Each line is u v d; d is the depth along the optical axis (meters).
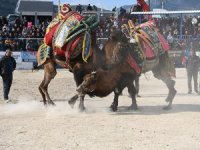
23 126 10.94
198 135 9.73
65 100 16.55
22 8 37.56
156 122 11.29
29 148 8.73
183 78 25.78
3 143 9.19
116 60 12.61
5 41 32.97
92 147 8.76
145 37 13.45
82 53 12.67
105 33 30.91
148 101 15.82
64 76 27.00
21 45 33.16
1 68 16.55
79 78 12.94
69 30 12.87
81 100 12.99
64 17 13.26
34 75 28.08
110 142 9.15
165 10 35.12
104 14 35.28
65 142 9.19
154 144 8.95
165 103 15.21
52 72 14.20
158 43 13.68
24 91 19.59
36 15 37.41
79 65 12.88
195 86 18.75
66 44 12.88
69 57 12.88
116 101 13.20
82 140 9.34
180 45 32.84
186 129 10.37
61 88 20.64
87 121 11.52
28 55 32.91
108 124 11.08
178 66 32.94
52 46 13.56
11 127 10.84
